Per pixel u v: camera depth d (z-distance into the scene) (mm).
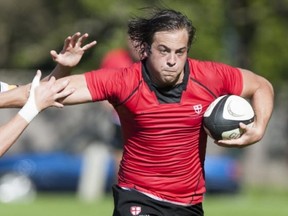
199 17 78312
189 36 23828
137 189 24906
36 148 85000
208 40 78250
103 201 54406
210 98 24516
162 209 24844
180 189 24859
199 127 24656
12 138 23250
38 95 23578
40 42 94812
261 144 89375
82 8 88125
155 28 23547
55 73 25203
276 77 84812
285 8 83875
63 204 48906
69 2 90125
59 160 70562
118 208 24922
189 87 24266
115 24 83062
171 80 23656
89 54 85375
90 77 24172
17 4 96500
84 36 24844
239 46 84938
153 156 24641
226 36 82812
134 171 24906
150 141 24516
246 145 24500
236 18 83125
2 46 98312
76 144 85688
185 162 24750
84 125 85938
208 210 44688
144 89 24125
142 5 78750
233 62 84375
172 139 24484
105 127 85812
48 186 70750
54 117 85625
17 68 97125
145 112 24219
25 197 70312
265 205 49781
